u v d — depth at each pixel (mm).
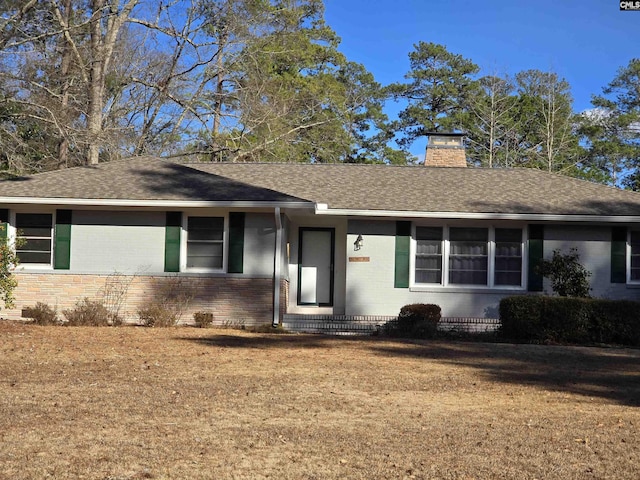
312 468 6680
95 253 19766
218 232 19844
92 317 18391
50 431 7734
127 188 19703
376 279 20531
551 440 7914
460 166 25281
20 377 10938
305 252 21922
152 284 19641
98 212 19844
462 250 20719
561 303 17844
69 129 27141
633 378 12500
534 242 20438
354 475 6500
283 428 8188
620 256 20469
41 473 6285
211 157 35438
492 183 22672
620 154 46688
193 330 17828
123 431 7828
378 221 20594
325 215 20781
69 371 11547
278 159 35750
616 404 10156
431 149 25734
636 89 50125
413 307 19344
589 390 11281
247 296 19547
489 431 8312
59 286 19750
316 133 39156
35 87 28531
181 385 10633
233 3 32500
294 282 21812
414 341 17172
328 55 44406
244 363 12844
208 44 32688
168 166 21781
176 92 33094
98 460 6719
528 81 47625
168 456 6930
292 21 36406
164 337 16094
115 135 30578
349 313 20484
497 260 20641
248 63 34750
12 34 25984
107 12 30094
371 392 10609
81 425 8039
